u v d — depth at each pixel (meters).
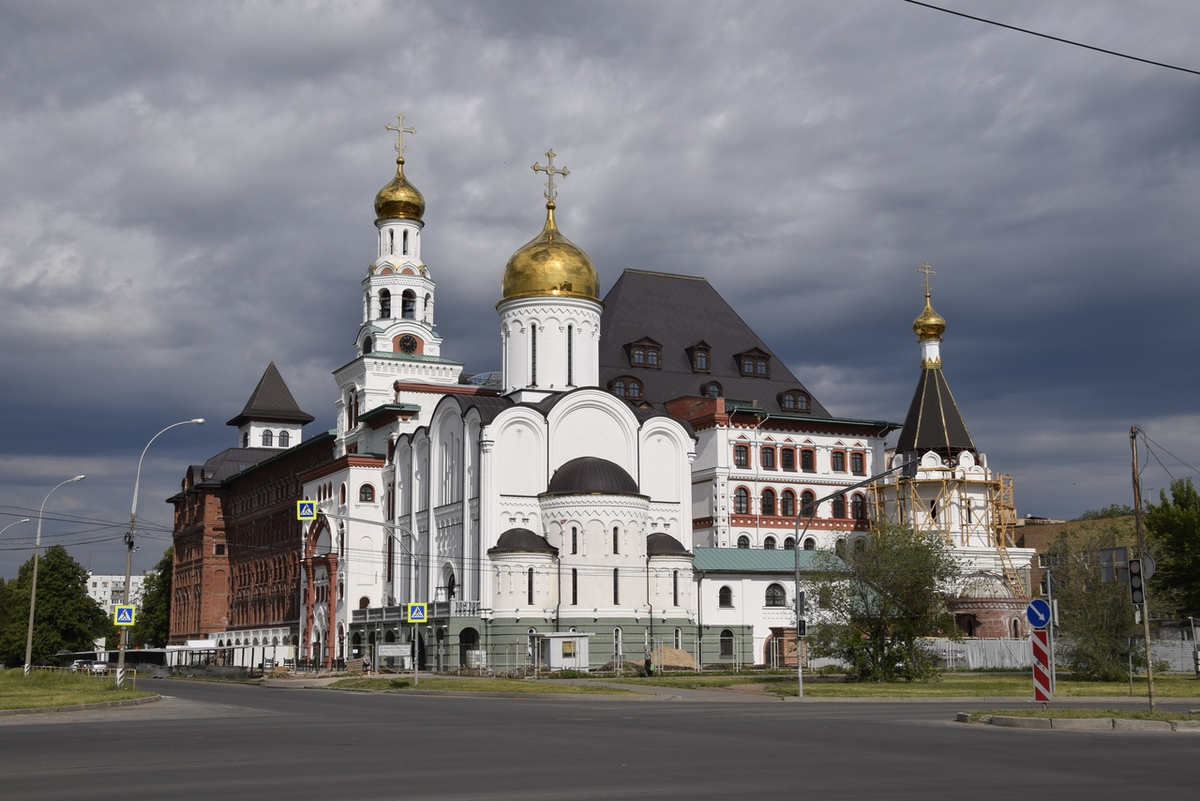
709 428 110.50
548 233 99.44
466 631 87.38
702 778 21.31
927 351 108.44
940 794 19.16
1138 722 33.09
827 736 30.70
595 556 86.06
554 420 91.00
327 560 108.25
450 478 95.00
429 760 24.61
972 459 104.75
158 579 176.25
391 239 116.50
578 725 35.25
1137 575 38.94
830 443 114.62
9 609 159.25
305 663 105.94
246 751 26.86
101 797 19.00
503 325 98.62
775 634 95.75
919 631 66.31
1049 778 21.31
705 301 122.38
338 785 20.38
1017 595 98.81
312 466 125.06
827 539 111.94
